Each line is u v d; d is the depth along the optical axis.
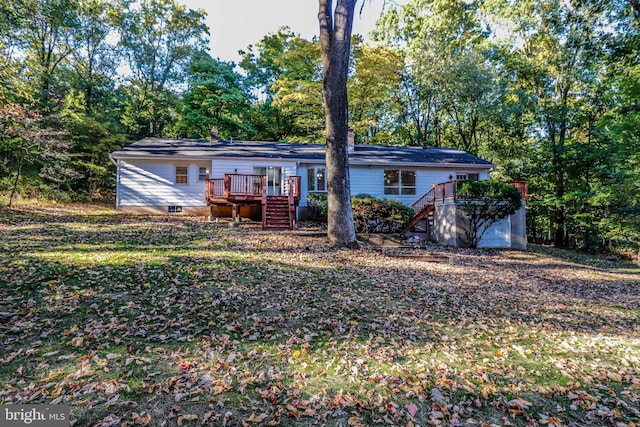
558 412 3.24
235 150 17.97
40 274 5.99
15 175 16.58
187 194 17.02
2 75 13.88
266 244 10.37
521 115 22.05
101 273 6.29
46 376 3.24
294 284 6.69
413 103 28.03
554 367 4.15
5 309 4.55
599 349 4.79
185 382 3.29
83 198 19.45
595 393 3.62
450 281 7.93
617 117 16.14
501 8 19.58
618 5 15.38
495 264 10.86
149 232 11.14
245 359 3.82
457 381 3.64
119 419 2.73
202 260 7.89
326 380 3.51
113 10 25.67
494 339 4.86
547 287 8.38
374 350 4.23
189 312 4.95
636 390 3.71
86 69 25.95
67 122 19.20
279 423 2.82
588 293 8.22
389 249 11.42
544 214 23.20
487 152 25.19
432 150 21.48
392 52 20.84
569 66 19.78
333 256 9.55
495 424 2.98
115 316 4.62
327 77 10.95
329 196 11.28
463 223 13.76
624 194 15.17
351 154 18.77
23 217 12.30
